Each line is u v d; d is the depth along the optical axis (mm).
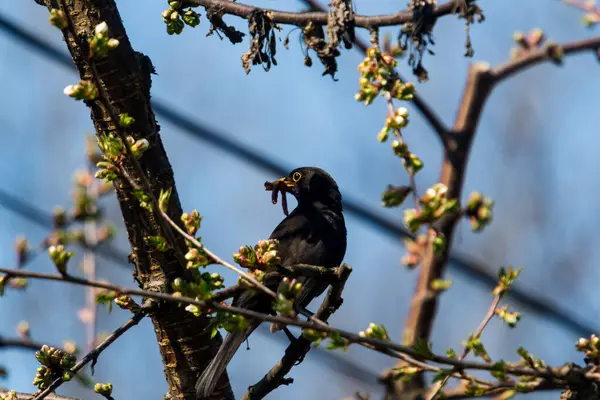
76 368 8141
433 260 10766
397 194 7426
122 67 8594
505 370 7184
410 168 7215
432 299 10695
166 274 8727
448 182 10906
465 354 7770
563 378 7551
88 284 6402
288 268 7914
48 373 8094
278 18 9234
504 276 8039
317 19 9125
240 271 6969
